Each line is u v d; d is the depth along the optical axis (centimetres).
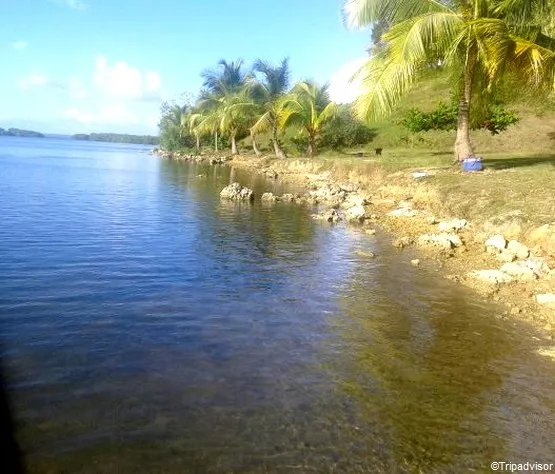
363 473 463
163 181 3412
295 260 1252
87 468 450
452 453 500
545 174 1845
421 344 764
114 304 876
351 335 788
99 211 1945
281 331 790
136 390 588
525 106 4422
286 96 4453
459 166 2194
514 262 1137
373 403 586
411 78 1878
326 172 3366
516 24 1845
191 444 491
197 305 889
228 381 620
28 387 582
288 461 474
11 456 459
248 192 2395
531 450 511
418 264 1228
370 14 1964
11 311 823
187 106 8075
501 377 667
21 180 3106
